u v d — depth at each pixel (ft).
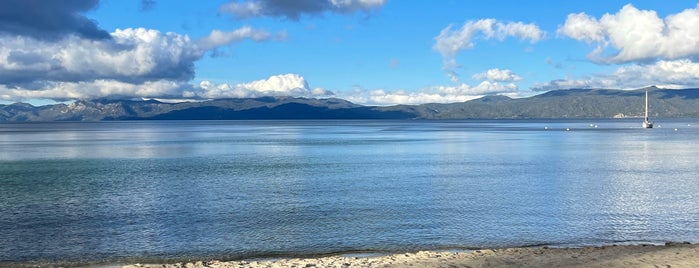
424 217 84.69
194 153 234.99
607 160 191.52
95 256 62.49
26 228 77.30
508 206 94.58
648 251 57.67
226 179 135.85
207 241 69.87
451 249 65.21
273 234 73.67
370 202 99.14
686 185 122.11
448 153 230.48
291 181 131.03
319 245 67.77
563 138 386.73
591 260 53.83
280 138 398.42
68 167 169.48
